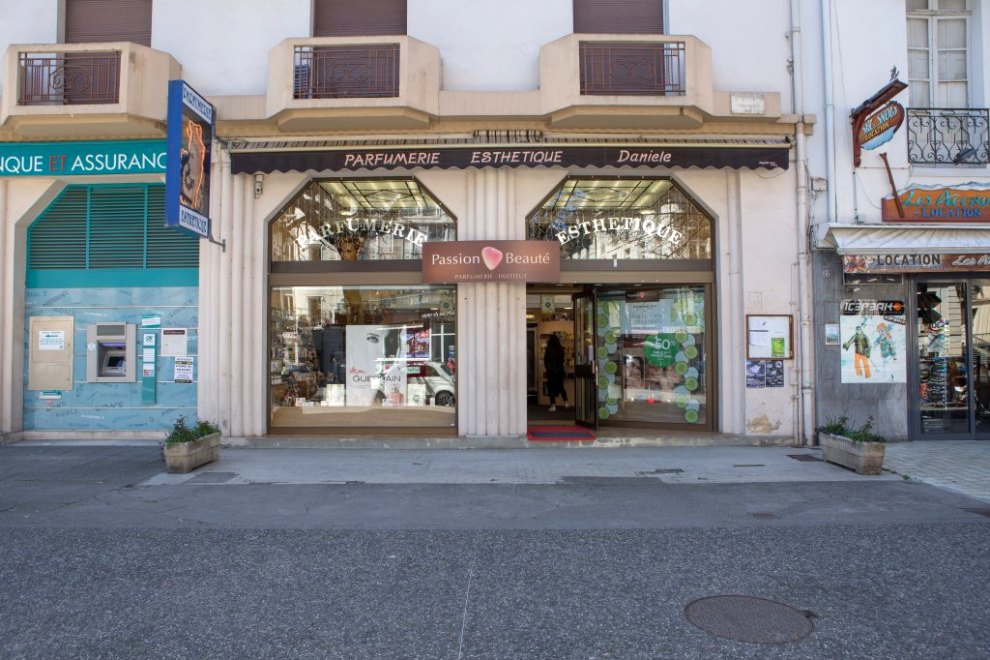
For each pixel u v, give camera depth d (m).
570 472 8.02
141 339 10.42
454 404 10.04
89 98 9.38
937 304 10.17
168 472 7.98
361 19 10.18
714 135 9.73
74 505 6.50
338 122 9.39
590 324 11.02
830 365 9.78
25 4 10.16
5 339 10.24
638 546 5.21
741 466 8.33
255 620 3.86
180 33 10.02
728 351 9.98
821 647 3.50
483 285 9.75
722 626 3.76
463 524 5.86
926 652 3.44
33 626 3.77
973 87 10.38
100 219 10.51
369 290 10.30
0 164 9.90
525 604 4.09
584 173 10.01
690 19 9.98
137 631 3.71
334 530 5.66
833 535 5.48
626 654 3.43
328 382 10.26
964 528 5.66
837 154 9.88
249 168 9.48
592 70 9.34
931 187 9.87
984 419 10.14
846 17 9.98
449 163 9.41
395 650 3.49
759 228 9.82
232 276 9.81
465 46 9.88
